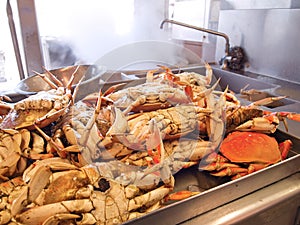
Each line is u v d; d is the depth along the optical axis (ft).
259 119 1.96
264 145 1.83
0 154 1.44
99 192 1.35
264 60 3.82
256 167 1.75
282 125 2.14
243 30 4.00
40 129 1.60
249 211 1.44
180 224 1.34
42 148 1.56
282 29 3.50
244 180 1.48
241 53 4.06
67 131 1.57
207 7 4.54
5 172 1.44
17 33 3.76
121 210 1.34
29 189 1.27
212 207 1.42
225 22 4.25
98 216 1.31
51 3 4.40
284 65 3.58
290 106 2.53
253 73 3.97
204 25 4.67
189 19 4.94
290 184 1.63
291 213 1.70
